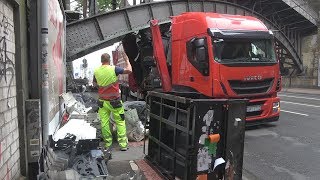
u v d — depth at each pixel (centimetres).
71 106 874
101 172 480
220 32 994
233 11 2220
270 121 1099
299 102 2014
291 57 3297
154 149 673
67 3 1714
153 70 1250
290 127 1141
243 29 1038
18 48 493
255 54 1044
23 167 505
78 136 608
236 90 1003
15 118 480
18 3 479
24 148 504
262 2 3319
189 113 488
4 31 425
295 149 859
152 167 646
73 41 1605
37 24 575
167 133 602
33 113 514
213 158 488
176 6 1920
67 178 421
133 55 1448
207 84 994
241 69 1006
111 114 823
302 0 3531
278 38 2931
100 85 784
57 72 816
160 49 1162
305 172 681
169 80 1165
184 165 506
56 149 509
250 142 934
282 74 1324
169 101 593
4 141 415
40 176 424
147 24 1794
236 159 498
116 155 750
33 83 579
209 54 988
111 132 827
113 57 2128
